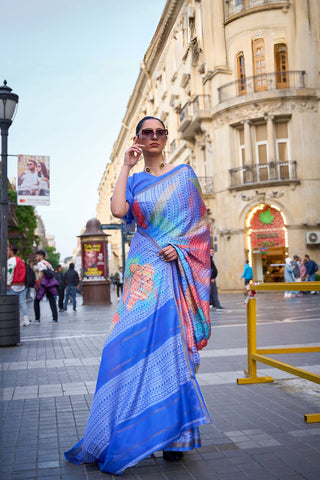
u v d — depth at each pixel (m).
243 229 27.55
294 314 12.43
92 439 2.80
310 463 2.86
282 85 27.22
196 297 3.00
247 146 27.41
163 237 3.04
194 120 30.00
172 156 38.75
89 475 2.77
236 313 13.73
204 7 27.92
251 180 27.33
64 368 6.15
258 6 27.19
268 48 27.33
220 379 5.16
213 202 29.44
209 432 3.46
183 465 2.89
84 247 22.53
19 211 42.72
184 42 30.72
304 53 27.06
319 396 4.39
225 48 28.34
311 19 27.22
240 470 2.79
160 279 2.97
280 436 3.34
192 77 30.69
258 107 26.94
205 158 31.92
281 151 27.44
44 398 4.60
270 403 4.19
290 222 26.56
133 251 3.10
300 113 26.77
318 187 26.66
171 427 2.69
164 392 2.76
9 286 12.40
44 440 3.41
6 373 5.89
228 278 28.14
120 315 2.98
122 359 2.84
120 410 2.75
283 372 5.42
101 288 22.38
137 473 2.79
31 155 9.92
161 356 2.83
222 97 28.27
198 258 3.03
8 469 2.88
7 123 8.70
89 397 4.61
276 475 2.71
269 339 7.86
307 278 23.30
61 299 18.62
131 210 3.11
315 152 26.75
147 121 3.17
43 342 8.87
